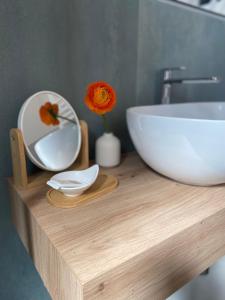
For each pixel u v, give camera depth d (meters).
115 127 0.87
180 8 0.95
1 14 0.58
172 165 0.58
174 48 0.98
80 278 0.35
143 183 0.65
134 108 0.74
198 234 0.49
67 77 0.72
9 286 0.77
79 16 0.71
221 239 0.56
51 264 0.45
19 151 0.58
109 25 0.77
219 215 0.53
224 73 1.28
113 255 0.39
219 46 1.19
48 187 0.61
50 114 0.66
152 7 0.86
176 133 0.53
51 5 0.65
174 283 0.48
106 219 0.49
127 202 0.55
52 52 0.68
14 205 0.65
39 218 0.49
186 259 0.49
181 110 0.89
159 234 0.44
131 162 0.80
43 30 0.65
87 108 0.79
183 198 0.57
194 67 1.10
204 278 0.87
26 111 0.62
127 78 0.86
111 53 0.80
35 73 0.66
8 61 0.61
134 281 0.40
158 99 0.98
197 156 0.53
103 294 0.37
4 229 0.72
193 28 1.03
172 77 0.99
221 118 0.95
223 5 1.12
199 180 0.59
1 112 0.63
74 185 0.55
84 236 0.44
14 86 0.64
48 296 0.86
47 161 0.66
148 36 0.88
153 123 0.56
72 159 0.70
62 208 0.52
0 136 0.64
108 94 0.63
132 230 0.45
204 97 1.20
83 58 0.74
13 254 0.75
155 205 0.54
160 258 0.43
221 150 0.51
